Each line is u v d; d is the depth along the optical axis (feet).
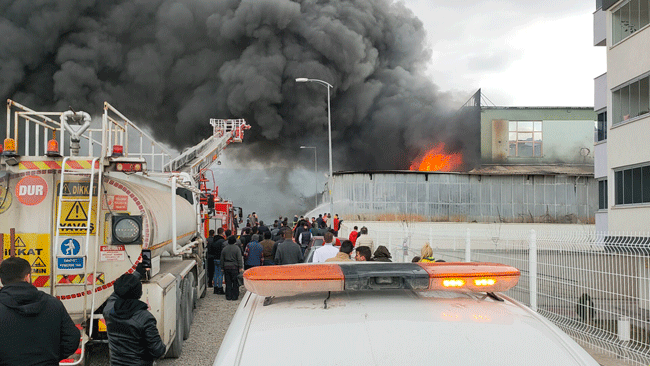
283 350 5.56
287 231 30.94
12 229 16.94
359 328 5.82
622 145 48.93
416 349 5.57
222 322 28.43
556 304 20.48
